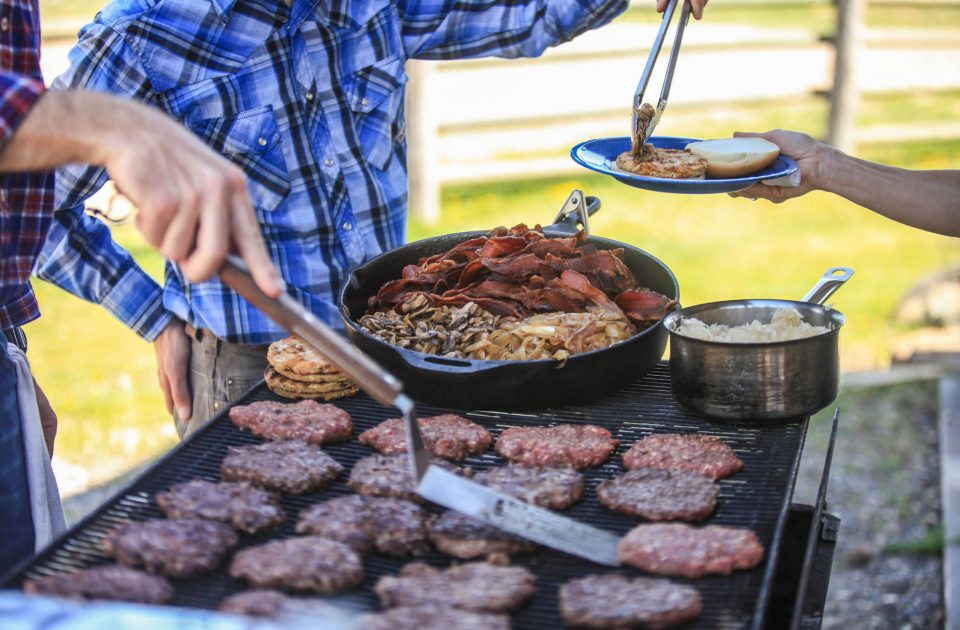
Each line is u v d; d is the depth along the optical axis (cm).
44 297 633
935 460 439
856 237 709
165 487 186
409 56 289
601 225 732
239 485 182
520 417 212
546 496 178
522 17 283
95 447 454
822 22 1211
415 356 205
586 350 212
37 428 206
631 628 145
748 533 165
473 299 231
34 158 143
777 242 701
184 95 246
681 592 150
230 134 252
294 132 256
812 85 905
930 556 374
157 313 269
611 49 879
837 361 204
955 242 695
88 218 265
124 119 143
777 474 187
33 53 189
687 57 985
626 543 163
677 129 884
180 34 242
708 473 186
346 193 264
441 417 208
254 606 144
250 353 264
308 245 262
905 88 880
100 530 170
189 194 139
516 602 151
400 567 165
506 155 828
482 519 164
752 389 197
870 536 390
